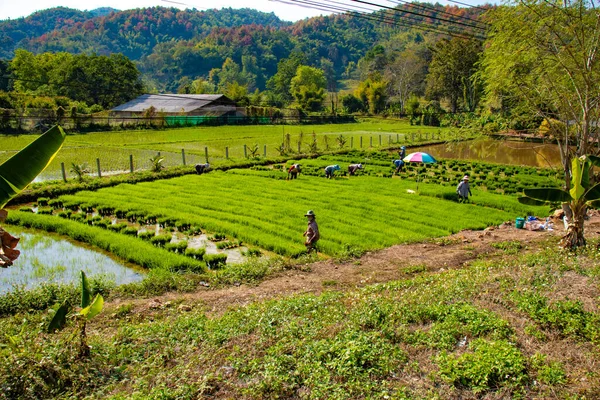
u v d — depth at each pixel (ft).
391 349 24.80
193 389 21.95
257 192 83.51
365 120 291.17
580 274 36.99
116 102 274.16
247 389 21.97
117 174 98.99
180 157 127.44
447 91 275.39
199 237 59.26
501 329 26.84
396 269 45.91
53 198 79.41
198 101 240.73
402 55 357.20
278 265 46.52
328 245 53.93
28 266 49.29
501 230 63.16
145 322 33.17
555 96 65.41
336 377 22.56
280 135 191.42
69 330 31.07
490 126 84.28
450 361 23.20
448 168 121.08
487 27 68.44
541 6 59.72
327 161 126.62
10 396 21.35
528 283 34.76
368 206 73.61
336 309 31.35
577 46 60.64
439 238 57.62
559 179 103.24
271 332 27.55
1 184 24.79
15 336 26.27
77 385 22.63
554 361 23.67
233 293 39.91
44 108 192.03
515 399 20.92
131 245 52.54
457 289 33.68
